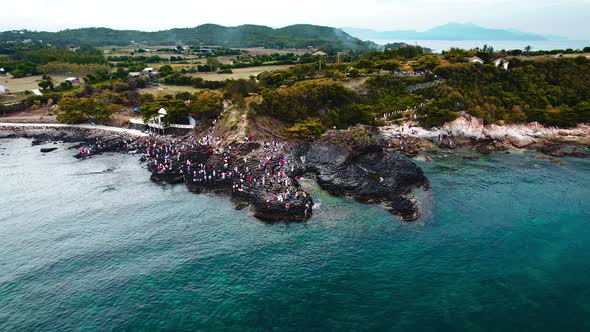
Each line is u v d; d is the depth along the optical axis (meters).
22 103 170.12
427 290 52.88
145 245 66.12
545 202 78.25
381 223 71.00
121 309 50.53
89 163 109.94
